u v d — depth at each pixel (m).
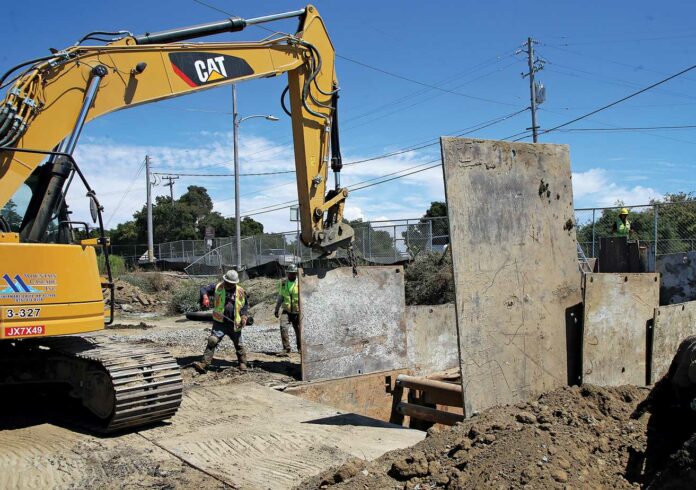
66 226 6.77
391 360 9.77
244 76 8.34
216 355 11.64
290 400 7.87
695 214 16.81
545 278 5.21
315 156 9.18
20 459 5.46
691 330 6.69
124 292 27.23
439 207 37.22
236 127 28.75
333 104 9.50
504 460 3.76
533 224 5.18
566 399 4.72
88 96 6.65
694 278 12.41
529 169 5.19
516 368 4.92
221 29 8.16
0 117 5.96
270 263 28.61
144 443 5.97
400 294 10.01
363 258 22.41
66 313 6.10
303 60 8.98
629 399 4.80
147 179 43.44
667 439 4.05
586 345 5.28
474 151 4.80
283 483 4.82
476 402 4.64
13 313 5.74
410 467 4.11
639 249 13.05
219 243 38.06
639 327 5.90
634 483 3.70
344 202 9.59
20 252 5.82
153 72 7.42
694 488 3.07
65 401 7.45
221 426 6.59
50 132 6.40
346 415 7.16
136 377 6.14
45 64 6.38
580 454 3.84
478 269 4.74
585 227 18.00
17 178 6.13
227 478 4.94
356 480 4.16
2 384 6.65
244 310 9.79
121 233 64.56
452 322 10.81
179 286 29.94
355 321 9.45
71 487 4.78
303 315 8.93
